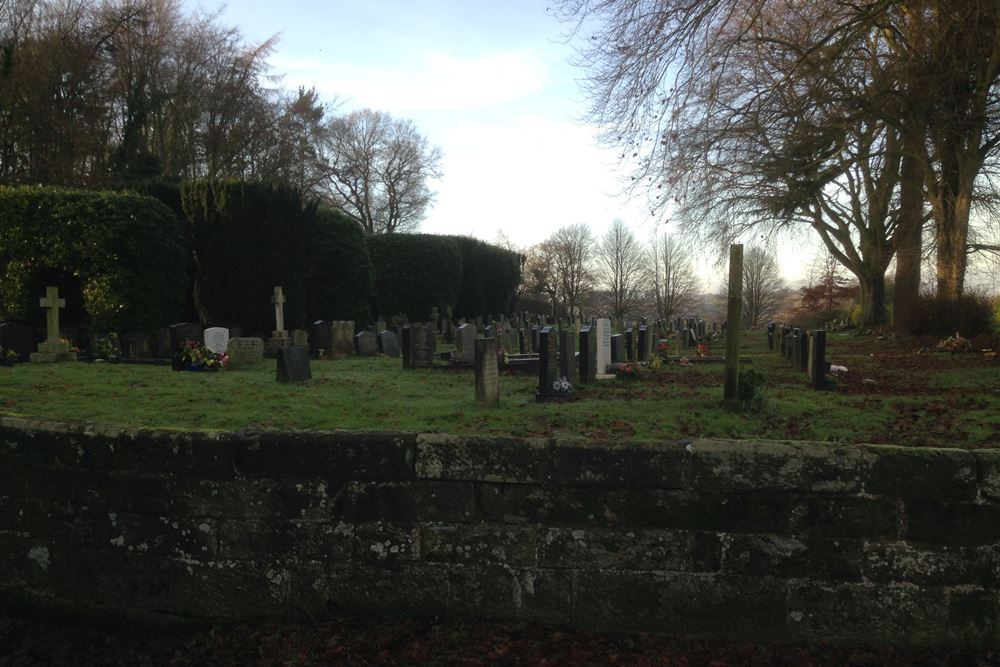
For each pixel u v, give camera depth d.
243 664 3.64
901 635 3.45
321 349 14.37
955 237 19.00
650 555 3.61
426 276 27.59
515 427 5.96
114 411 6.42
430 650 3.59
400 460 3.76
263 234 15.66
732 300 6.88
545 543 3.68
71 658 3.87
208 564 3.92
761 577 3.53
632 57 12.93
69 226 13.30
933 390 9.27
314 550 3.84
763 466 3.51
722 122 16.48
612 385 9.50
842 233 31.36
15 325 11.18
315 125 39.34
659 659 3.47
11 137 23.48
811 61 15.21
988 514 3.38
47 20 25.94
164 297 14.02
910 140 18.80
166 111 30.42
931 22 16.27
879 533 3.45
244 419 6.14
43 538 4.19
